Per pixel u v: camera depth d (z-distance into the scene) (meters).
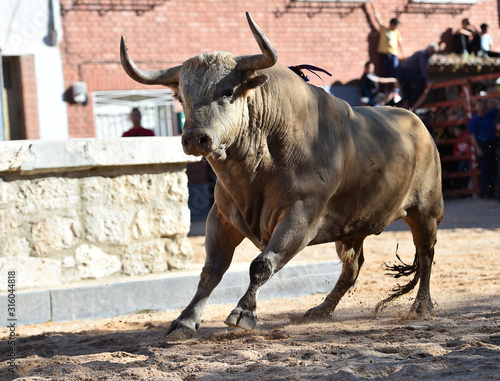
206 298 11.61
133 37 37.50
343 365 8.52
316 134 11.04
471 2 44.59
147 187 15.73
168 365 9.23
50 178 14.93
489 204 36.06
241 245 24.80
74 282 15.02
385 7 42.66
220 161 10.67
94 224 15.30
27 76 35.22
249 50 39.81
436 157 13.61
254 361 9.20
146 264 15.75
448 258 21.08
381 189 12.09
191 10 38.56
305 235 10.75
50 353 10.99
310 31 41.03
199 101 9.90
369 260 21.25
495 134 37.16
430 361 8.36
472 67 41.81
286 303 15.21
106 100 37.03
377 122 12.46
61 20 36.09
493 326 10.73
